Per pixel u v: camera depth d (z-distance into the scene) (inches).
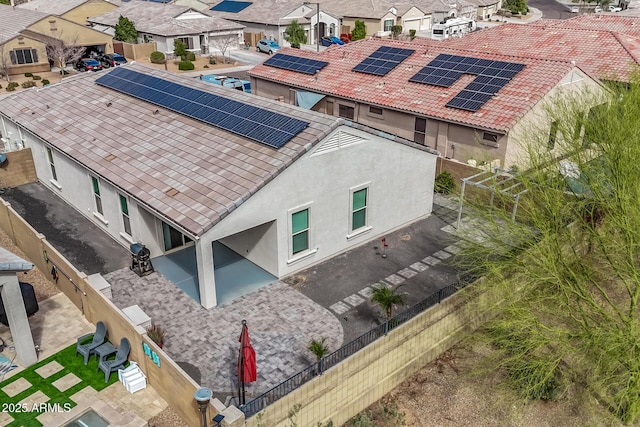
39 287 749.9
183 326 641.6
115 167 794.8
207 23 2576.3
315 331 635.5
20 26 2138.3
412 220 914.7
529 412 595.2
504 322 592.1
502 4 4067.4
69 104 1047.0
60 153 916.6
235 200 644.7
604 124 639.8
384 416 571.8
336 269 770.2
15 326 576.4
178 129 855.1
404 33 2974.9
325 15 2773.1
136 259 743.7
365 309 679.1
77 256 796.0
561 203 651.5
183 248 815.7
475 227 724.0
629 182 589.0
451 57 1244.5
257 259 764.0
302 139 713.0
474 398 604.7
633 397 552.1
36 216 924.6
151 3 2795.3
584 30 1601.9
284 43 2645.2
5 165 1027.9
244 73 2165.4
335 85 1315.2
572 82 1099.3
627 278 678.5
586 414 595.5
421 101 1148.5
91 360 608.7
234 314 665.0
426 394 609.3
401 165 845.2
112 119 948.6
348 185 775.1
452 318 663.8
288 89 1425.9
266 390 542.3
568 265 639.8
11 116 1058.1
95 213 874.8
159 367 538.6
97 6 2842.0
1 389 562.9
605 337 562.9
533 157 682.8
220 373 567.5
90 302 651.5
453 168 1044.5
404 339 601.9
